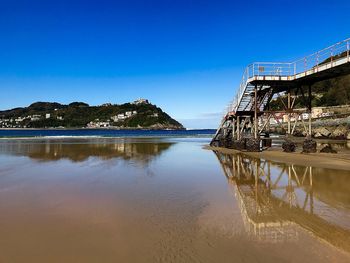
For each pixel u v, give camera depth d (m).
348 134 50.25
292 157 22.53
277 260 5.74
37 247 6.36
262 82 25.67
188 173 16.30
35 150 30.78
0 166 18.69
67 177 14.91
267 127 35.00
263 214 8.70
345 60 18.59
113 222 7.98
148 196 10.95
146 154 27.14
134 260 5.77
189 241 6.66
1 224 7.81
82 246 6.41
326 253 6.06
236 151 29.59
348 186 12.59
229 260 5.74
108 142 48.38
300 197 10.78
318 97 104.88
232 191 11.84
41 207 9.46
